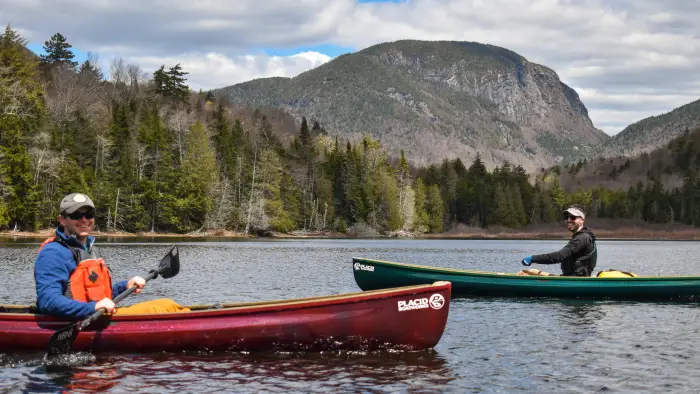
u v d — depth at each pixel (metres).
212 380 6.78
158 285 16.88
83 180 62.88
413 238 95.31
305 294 15.04
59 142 64.31
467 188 139.25
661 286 13.48
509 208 134.38
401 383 6.75
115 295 8.00
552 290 13.84
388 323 7.77
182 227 73.44
